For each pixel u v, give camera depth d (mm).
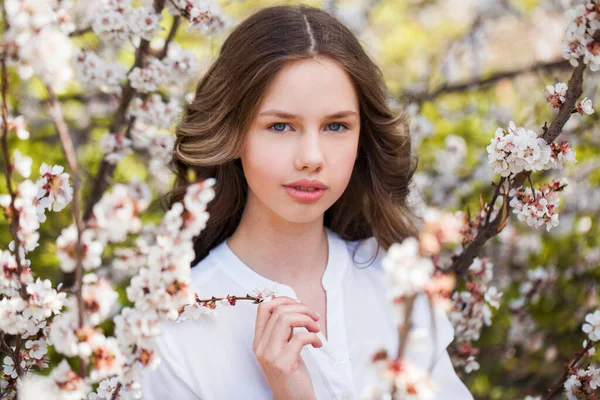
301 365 1370
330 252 1600
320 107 1354
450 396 1558
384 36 4289
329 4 2934
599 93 2996
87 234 963
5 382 1242
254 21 1496
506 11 4008
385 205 1724
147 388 1396
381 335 1540
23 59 925
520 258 2730
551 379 2506
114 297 995
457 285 1717
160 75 1905
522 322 2502
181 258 982
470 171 3014
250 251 1540
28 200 1115
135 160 2758
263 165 1380
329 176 1373
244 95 1405
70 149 932
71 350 952
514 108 3396
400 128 1712
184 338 1424
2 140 1107
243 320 1472
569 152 1352
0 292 1150
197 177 1675
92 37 2670
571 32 1182
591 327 1409
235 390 1412
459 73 3764
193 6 1762
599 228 2754
